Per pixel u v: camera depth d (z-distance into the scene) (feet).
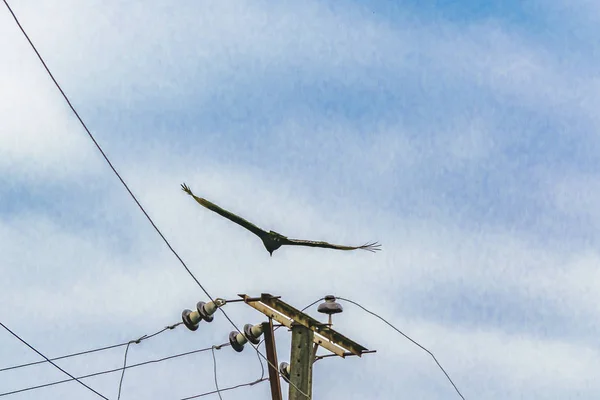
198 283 63.46
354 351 72.33
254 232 58.75
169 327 69.82
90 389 62.39
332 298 73.31
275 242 58.13
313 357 71.97
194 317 69.62
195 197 55.98
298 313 71.92
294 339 71.97
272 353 71.15
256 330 71.56
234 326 70.64
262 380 72.13
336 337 72.64
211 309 69.72
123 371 69.10
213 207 56.39
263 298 71.20
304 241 58.29
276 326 71.77
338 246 58.49
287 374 73.41
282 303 71.61
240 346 71.77
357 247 58.18
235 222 57.77
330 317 73.00
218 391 71.72
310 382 71.51
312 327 72.08
